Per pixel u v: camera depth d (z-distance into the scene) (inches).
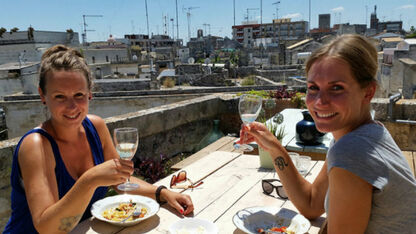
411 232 45.1
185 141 215.6
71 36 1929.1
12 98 844.0
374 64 47.3
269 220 64.0
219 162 100.3
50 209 54.5
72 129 68.6
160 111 190.2
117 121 160.9
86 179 52.6
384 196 43.9
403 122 198.4
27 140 61.7
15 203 64.0
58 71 61.4
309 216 66.4
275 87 818.8
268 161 93.7
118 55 2130.9
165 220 65.0
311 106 49.5
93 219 64.9
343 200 44.6
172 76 1414.9
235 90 827.4
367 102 49.2
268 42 2524.6
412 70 789.9
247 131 68.6
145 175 169.5
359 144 44.8
